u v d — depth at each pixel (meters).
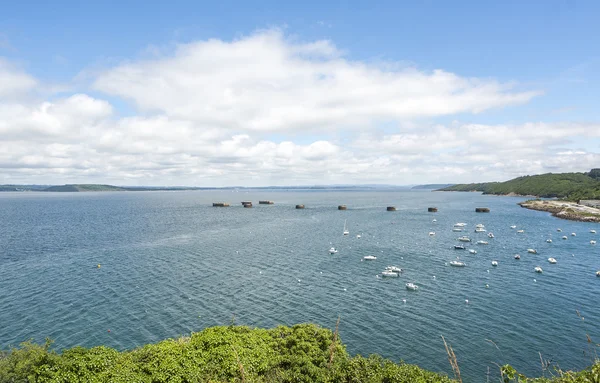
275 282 68.81
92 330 48.47
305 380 26.06
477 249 100.94
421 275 74.06
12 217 187.88
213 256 91.25
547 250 98.56
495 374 38.69
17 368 24.61
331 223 162.50
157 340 46.03
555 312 53.91
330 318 52.25
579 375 14.64
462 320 51.34
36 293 61.94
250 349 29.38
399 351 43.22
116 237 119.69
